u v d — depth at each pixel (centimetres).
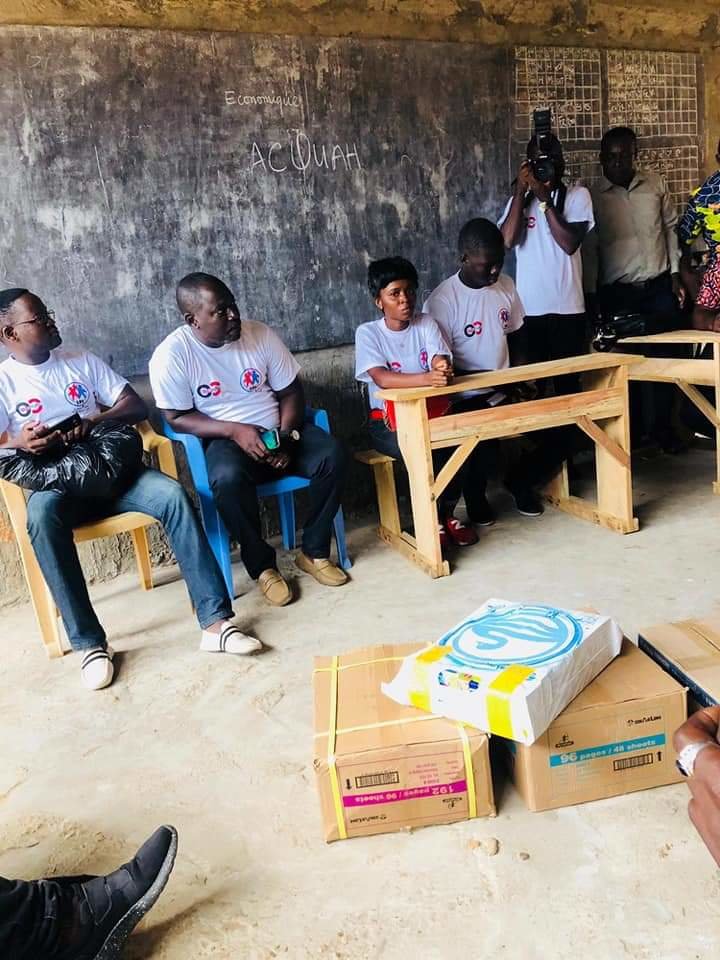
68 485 256
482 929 148
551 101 425
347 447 396
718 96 480
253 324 322
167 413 307
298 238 371
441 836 171
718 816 123
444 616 276
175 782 200
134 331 343
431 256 406
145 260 340
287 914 156
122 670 260
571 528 347
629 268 441
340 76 368
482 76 403
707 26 466
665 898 150
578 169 441
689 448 447
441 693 172
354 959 145
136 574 346
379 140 382
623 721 172
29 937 142
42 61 309
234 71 345
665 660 187
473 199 412
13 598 323
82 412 289
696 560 299
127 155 329
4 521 316
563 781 173
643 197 436
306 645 265
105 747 218
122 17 322
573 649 173
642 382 440
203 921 157
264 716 225
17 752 219
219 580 268
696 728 133
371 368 330
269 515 377
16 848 180
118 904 150
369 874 164
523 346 376
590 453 457
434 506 307
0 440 280
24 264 318
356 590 306
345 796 170
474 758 169
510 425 312
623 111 449
